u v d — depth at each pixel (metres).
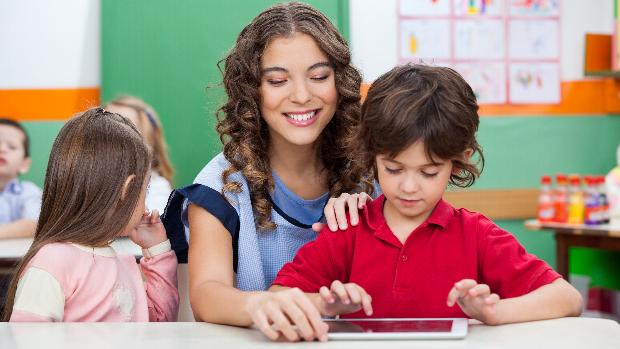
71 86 4.46
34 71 4.44
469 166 1.51
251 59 1.75
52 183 1.77
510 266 1.51
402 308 1.54
